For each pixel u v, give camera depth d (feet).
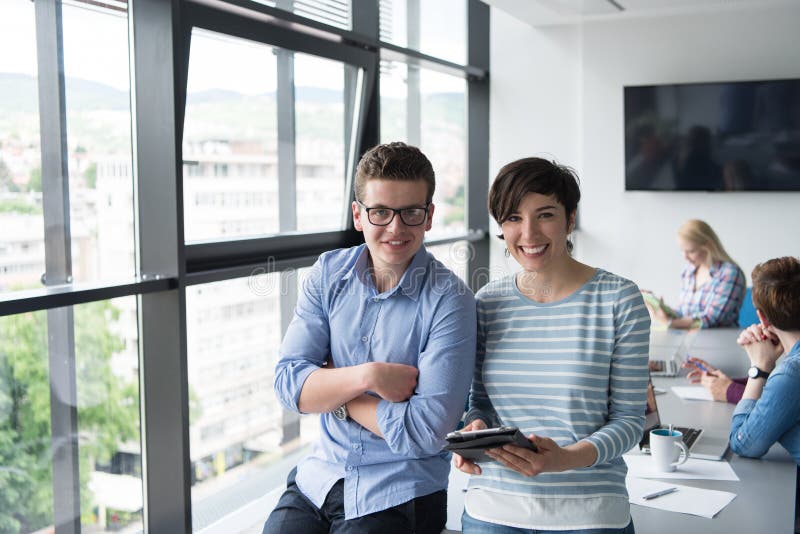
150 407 8.72
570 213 5.62
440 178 18.67
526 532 5.40
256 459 11.29
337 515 5.92
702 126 19.77
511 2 17.92
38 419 7.75
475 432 4.87
